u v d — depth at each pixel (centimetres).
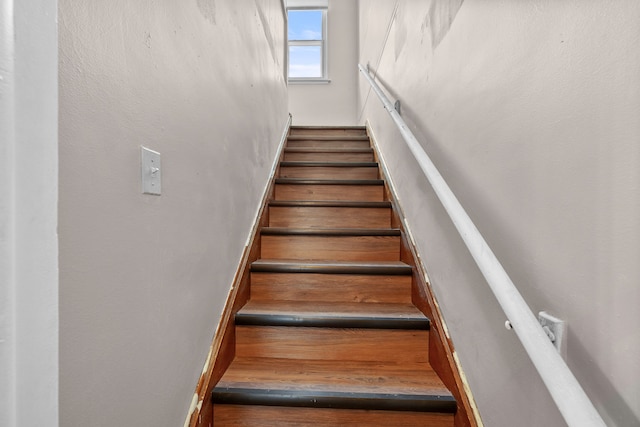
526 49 70
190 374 96
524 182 71
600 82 51
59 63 49
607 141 50
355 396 109
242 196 153
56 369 44
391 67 221
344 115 438
